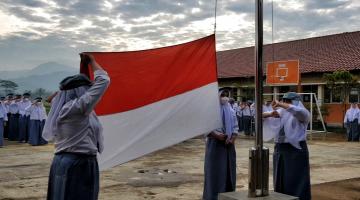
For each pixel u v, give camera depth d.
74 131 3.52
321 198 7.23
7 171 9.86
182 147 15.53
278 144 6.04
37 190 7.75
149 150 4.06
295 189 5.90
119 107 4.05
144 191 7.68
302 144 5.89
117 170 10.01
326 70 25.19
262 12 3.61
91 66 3.65
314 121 25.20
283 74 19.81
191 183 8.45
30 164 11.02
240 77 30.28
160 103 4.15
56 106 3.63
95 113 3.91
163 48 4.30
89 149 3.57
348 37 28.88
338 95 23.12
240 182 8.55
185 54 4.30
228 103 6.36
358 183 8.66
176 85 4.22
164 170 10.07
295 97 6.00
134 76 4.13
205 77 4.30
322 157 13.01
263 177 3.71
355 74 24.33
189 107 4.21
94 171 3.65
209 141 6.28
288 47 31.41
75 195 3.49
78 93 3.62
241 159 12.22
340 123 24.89
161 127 4.11
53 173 3.59
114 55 4.10
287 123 5.86
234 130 6.33
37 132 16.00
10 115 17.84
